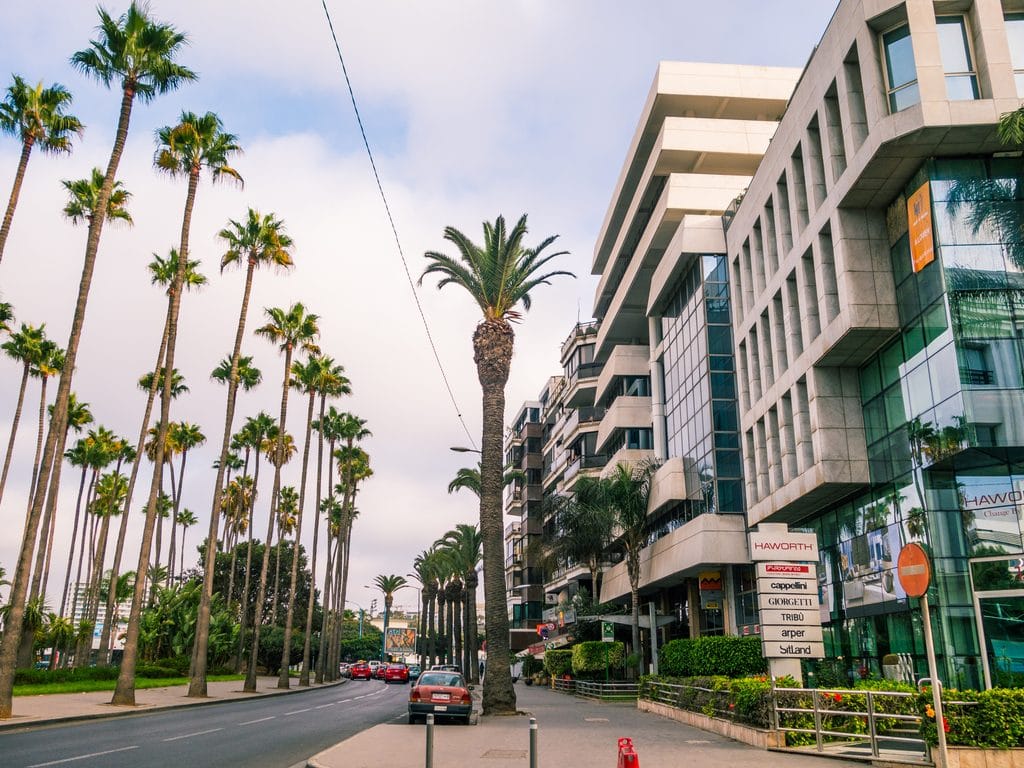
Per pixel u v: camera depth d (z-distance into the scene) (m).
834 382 27.02
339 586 80.50
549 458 79.19
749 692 15.86
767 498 31.98
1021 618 19.42
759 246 34.38
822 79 26.44
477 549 65.69
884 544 24.91
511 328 29.00
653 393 47.03
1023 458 20.88
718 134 43.03
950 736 11.20
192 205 34.38
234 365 39.09
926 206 22.14
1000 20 21.55
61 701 27.81
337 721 22.45
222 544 89.50
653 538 44.75
